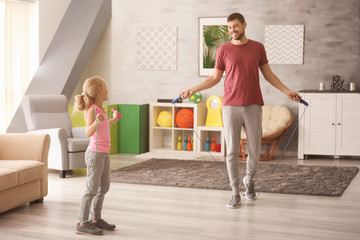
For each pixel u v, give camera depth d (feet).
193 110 24.31
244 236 10.71
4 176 11.85
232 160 13.42
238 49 13.28
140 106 24.03
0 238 10.55
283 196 14.57
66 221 11.87
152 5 25.22
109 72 26.20
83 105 10.57
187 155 23.25
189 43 24.73
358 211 12.84
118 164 20.98
